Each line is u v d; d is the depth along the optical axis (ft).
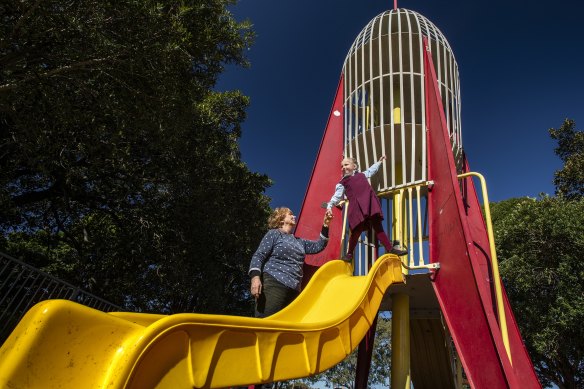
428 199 20.27
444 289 17.44
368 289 12.43
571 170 55.01
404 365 20.25
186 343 5.22
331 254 23.59
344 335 10.44
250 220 50.65
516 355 19.04
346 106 26.53
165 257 42.57
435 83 21.49
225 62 28.35
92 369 4.08
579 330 41.96
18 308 18.93
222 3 25.55
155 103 22.50
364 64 25.29
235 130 47.16
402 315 21.45
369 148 23.38
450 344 27.07
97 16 18.86
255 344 6.66
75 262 54.70
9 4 17.37
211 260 49.37
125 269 46.14
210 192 42.70
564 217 45.75
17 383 3.55
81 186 40.96
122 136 29.37
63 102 20.81
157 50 20.12
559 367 54.80
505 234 49.90
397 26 24.70
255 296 10.98
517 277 47.14
